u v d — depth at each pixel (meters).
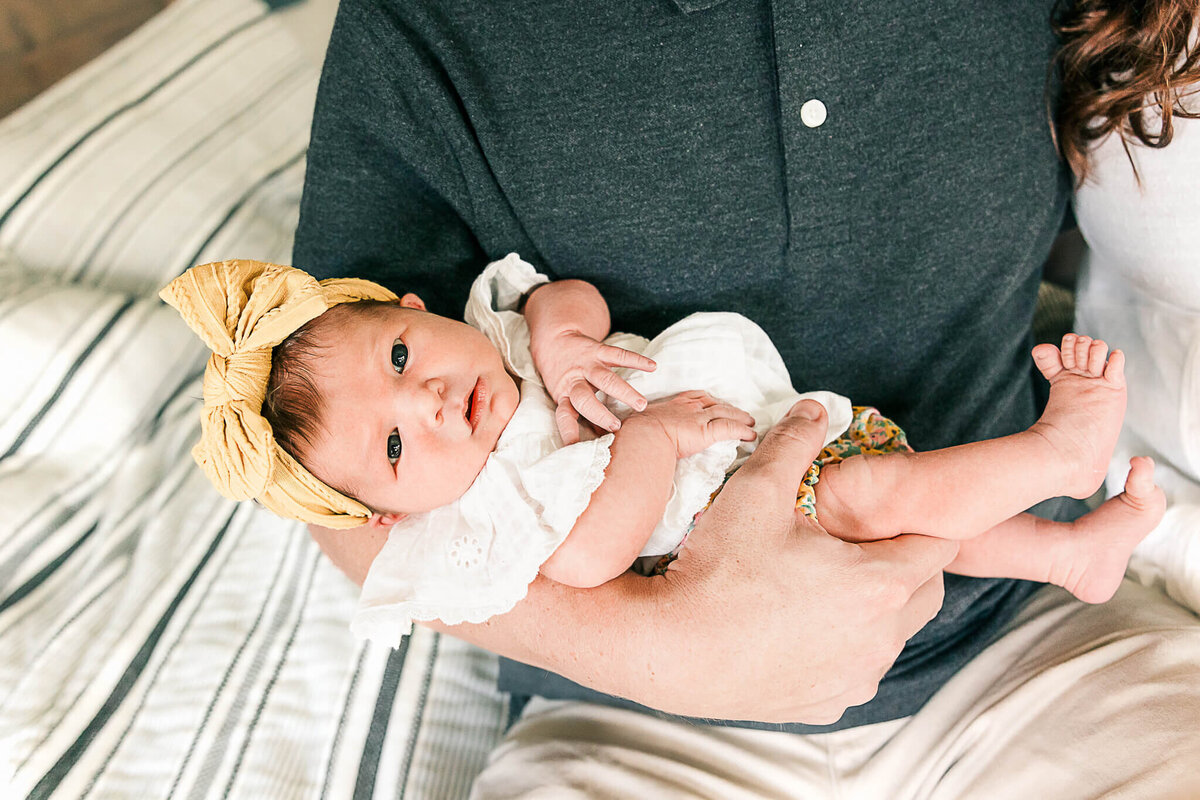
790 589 0.75
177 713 0.93
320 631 1.09
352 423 0.85
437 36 0.91
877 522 0.84
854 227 0.90
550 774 0.96
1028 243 0.94
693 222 0.92
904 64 0.83
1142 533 0.88
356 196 0.98
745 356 0.93
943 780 0.89
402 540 0.88
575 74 0.89
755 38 0.84
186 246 1.27
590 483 0.79
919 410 1.00
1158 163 0.87
